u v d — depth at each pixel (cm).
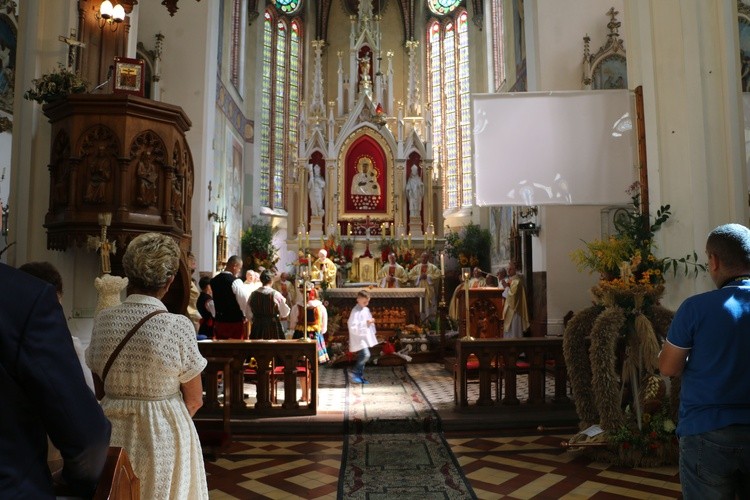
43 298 127
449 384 926
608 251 566
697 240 556
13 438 119
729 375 230
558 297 1200
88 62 648
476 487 452
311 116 2048
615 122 659
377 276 1681
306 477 479
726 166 561
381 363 1159
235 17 1898
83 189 524
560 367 693
